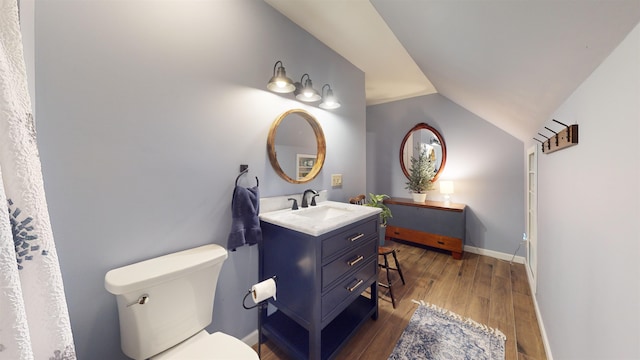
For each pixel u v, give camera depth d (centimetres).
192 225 123
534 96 131
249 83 146
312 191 185
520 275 247
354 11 162
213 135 130
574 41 69
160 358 94
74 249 89
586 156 89
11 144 39
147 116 106
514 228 283
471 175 310
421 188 328
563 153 120
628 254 61
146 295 91
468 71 151
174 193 116
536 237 198
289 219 141
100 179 95
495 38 93
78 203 90
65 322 43
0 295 33
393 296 201
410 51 186
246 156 146
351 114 237
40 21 80
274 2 154
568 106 109
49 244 42
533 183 223
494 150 293
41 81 81
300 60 181
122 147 100
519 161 278
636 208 57
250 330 152
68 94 87
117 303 95
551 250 146
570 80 94
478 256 299
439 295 210
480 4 76
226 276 139
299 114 180
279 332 148
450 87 238
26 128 41
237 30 140
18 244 38
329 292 129
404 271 258
